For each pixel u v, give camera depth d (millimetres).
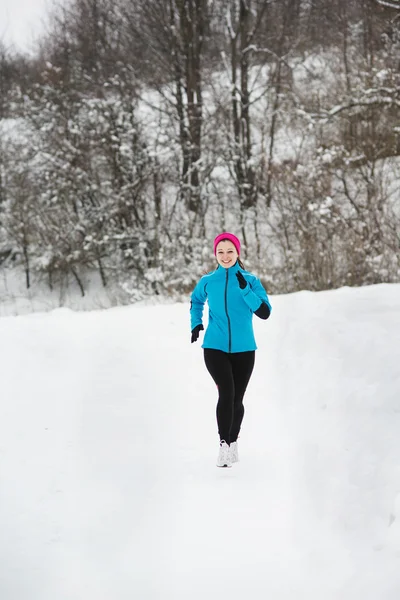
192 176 29625
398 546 3264
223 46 32312
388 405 5090
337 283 22219
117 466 5188
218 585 3449
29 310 30750
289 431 5793
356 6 29750
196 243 26688
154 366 8164
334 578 3328
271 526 4090
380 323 7703
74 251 29625
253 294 5293
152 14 30766
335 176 24234
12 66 37031
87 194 30109
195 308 5641
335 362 6793
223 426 5176
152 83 30531
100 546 3906
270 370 7719
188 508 4414
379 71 24281
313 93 26766
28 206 31219
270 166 28078
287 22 31484
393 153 24250
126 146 27984
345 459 4574
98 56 32688
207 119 29562
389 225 21984
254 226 28375
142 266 28281
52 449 5520
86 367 8078
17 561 3725
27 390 7125
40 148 30781
